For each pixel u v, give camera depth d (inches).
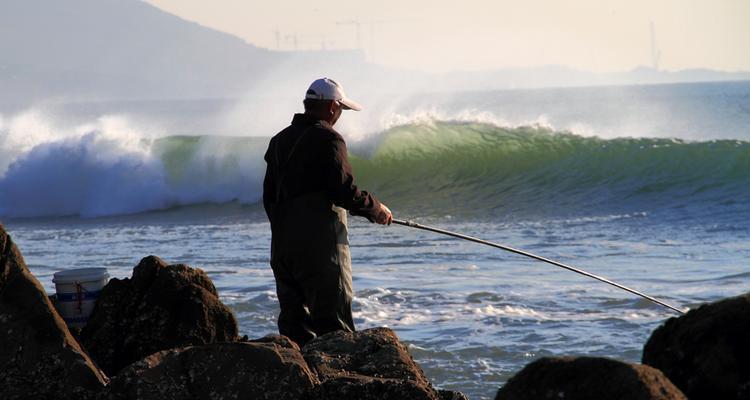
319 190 784.3
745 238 2079.2
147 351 706.2
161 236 2532.0
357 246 2138.3
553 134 3646.7
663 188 3065.9
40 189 3481.8
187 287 723.4
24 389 613.0
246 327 1270.9
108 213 3410.4
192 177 3474.4
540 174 3415.4
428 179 3489.2
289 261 790.5
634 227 2370.8
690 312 515.2
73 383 613.6
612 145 3481.8
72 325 735.7
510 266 1786.4
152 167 3494.1
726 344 484.1
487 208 3009.4
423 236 2281.0
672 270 1673.2
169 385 585.3
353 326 799.7
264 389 589.0
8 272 657.0
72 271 753.6
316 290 781.9
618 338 1147.9
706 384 482.6
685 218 2503.7
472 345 1133.1
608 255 1904.5
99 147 3555.6
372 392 581.0
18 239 2613.2
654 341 523.2
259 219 3065.9
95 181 3484.3
